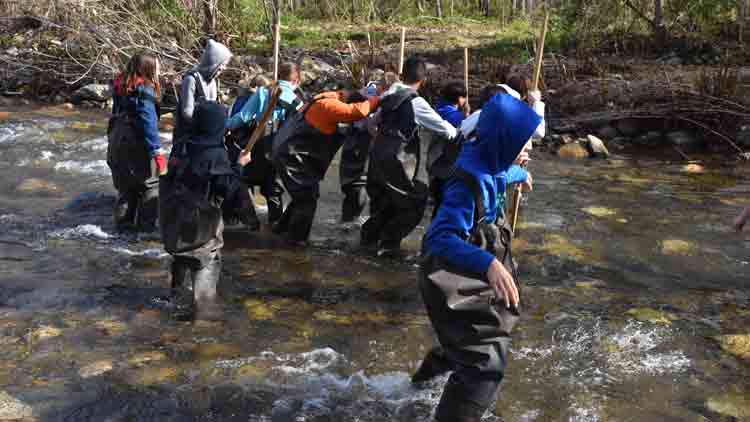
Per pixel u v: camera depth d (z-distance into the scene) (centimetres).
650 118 1102
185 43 1441
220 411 396
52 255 609
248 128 682
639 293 566
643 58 1495
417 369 446
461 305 324
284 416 393
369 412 399
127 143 642
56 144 984
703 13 1561
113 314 506
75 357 446
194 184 530
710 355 468
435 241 325
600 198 816
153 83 634
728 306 545
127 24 1342
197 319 502
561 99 1202
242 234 676
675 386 430
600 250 655
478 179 325
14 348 454
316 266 608
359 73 1355
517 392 421
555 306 538
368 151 702
